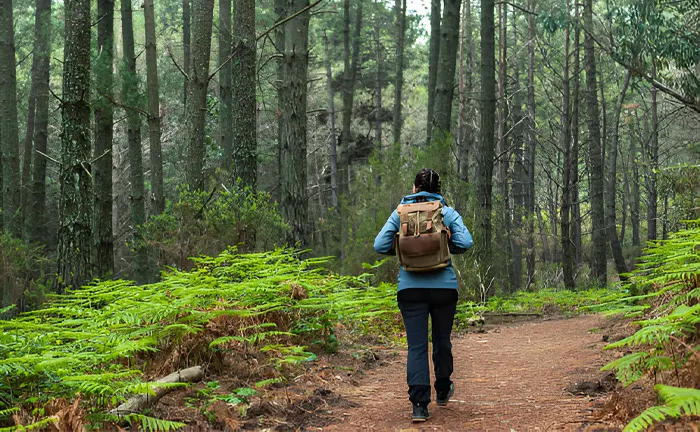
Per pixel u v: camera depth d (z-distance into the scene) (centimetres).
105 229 1462
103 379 415
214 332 598
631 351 631
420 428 441
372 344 839
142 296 644
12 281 1305
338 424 459
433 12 2677
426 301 477
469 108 3803
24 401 403
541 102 4416
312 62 4119
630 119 4278
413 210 479
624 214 4497
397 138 3294
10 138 1959
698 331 434
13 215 1953
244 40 1445
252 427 439
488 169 1738
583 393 511
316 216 3562
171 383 434
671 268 543
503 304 1598
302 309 739
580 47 2548
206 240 1060
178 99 3188
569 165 2461
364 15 4316
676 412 283
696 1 1672
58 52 3547
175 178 2917
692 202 1326
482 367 719
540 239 3728
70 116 1154
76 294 770
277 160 3312
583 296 1753
